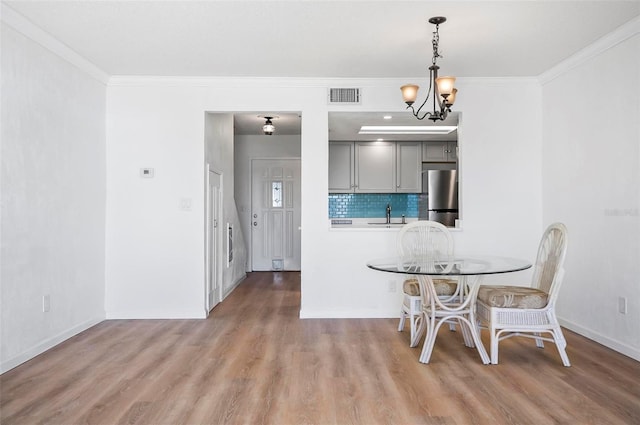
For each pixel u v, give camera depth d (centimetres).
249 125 687
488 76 437
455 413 231
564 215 403
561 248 305
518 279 443
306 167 445
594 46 351
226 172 566
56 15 301
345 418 226
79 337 373
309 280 444
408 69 414
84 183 396
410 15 300
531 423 220
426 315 324
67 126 369
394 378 280
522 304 302
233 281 609
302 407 239
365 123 568
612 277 338
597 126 356
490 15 301
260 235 775
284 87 445
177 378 280
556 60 390
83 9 293
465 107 444
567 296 396
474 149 445
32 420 224
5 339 293
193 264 442
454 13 298
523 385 268
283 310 477
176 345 350
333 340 365
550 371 291
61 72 360
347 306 445
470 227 443
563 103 404
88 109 403
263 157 771
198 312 441
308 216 444
